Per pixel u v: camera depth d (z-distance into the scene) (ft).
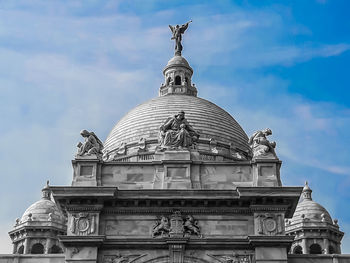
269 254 158.10
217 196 164.55
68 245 159.94
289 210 169.99
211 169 174.09
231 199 164.45
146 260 159.84
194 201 164.86
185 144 177.37
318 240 254.06
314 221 256.32
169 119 182.09
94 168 172.45
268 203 163.94
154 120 269.85
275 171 170.91
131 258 160.04
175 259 159.22
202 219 164.86
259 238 158.81
